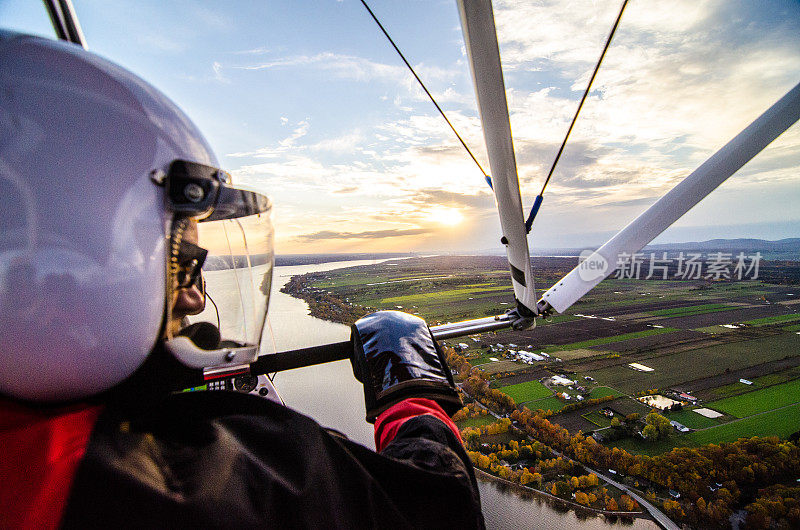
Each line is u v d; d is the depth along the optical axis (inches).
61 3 24.2
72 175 8.2
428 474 8.8
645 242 39.7
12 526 5.6
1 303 7.8
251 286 14.0
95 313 8.2
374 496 7.8
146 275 9.1
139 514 5.8
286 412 9.0
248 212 13.1
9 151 8.0
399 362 14.2
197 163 10.2
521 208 32.4
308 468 7.5
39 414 7.5
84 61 9.5
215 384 25.8
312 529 6.6
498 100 27.2
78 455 6.5
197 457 7.1
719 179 38.2
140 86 10.3
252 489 6.7
